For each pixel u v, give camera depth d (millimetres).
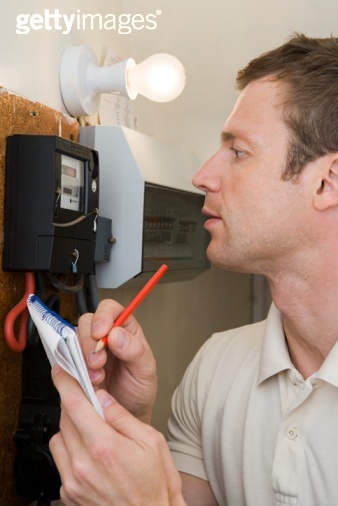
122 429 656
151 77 1128
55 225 885
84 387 625
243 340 1054
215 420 1000
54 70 1088
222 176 884
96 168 1021
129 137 1140
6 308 906
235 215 858
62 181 915
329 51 855
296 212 832
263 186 839
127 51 1439
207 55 1473
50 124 1008
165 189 1218
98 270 1126
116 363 825
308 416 843
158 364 1597
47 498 943
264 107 858
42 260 881
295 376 875
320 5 1357
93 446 623
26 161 886
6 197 893
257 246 851
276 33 1418
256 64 903
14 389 934
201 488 1031
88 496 642
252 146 853
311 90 830
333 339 859
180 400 1111
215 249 890
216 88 1533
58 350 619
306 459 836
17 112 911
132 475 629
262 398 925
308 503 827
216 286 2043
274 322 946
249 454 911
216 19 1397
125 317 746
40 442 932
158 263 1214
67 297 1066
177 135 1630
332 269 833
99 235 1058
